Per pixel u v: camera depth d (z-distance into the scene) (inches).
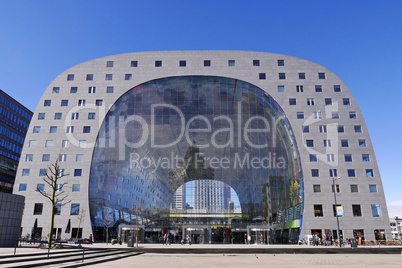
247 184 2212.1
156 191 2235.5
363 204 2031.3
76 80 2317.9
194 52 2372.0
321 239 1958.7
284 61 2342.5
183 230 2102.6
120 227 2084.2
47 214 2044.8
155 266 777.6
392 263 876.0
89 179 2117.4
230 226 2156.7
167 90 2335.1
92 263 828.0
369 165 2102.6
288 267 759.7
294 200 2126.0
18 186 2097.7
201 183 2268.7
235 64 2338.8
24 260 716.0
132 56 2365.9
